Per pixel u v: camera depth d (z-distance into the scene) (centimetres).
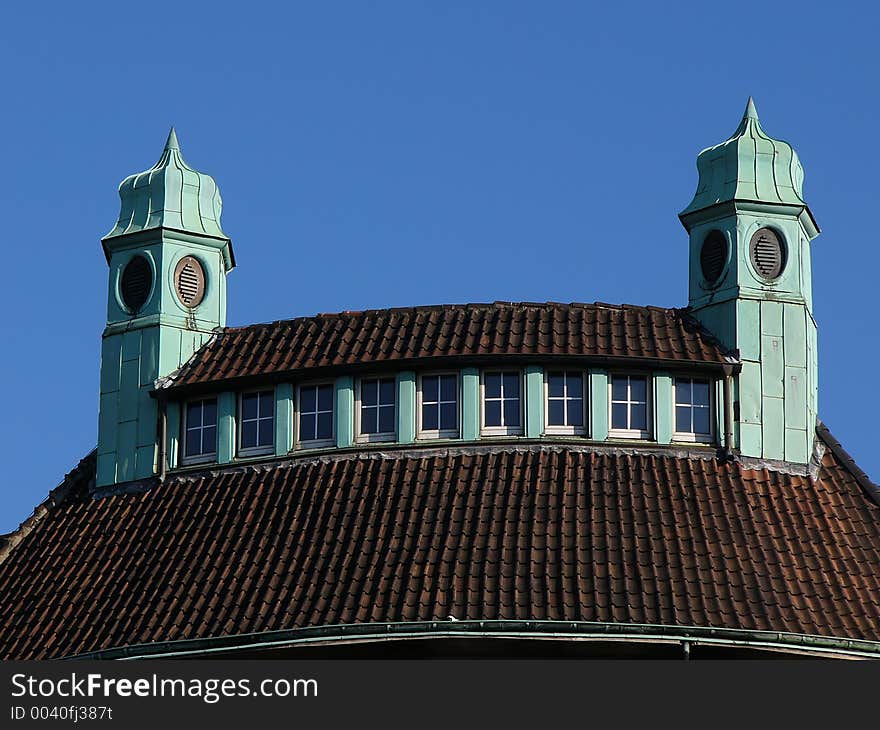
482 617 14775
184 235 17575
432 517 15575
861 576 15462
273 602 15238
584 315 16700
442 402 16250
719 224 17038
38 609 15962
